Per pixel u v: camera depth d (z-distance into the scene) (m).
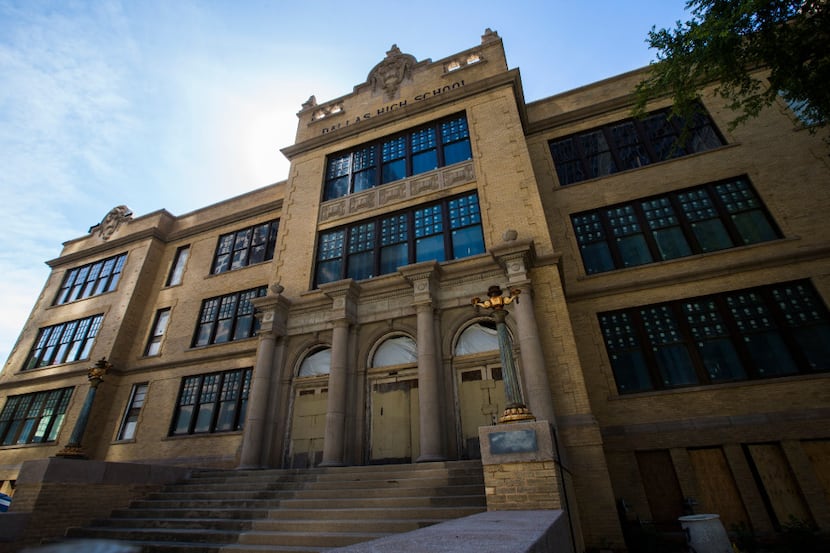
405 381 12.38
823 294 11.44
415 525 6.69
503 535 3.08
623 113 16.66
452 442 10.91
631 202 14.98
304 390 13.45
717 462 10.78
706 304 12.59
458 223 14.27
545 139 17.39
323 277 15.46
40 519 8.67
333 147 18.33
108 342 19.91
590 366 12.89
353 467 9.90
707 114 15.35
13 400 20.78
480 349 11.91
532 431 6.45
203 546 7.11
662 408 11.66
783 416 10.49
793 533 9.04
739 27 9.20
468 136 15.86
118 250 23.61
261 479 10.62
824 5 8.70
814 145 13.36
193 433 16.73
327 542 6.61
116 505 10.09
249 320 18.67
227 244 21.80
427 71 18.27
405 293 13.13
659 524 10.43
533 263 12.11
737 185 13.88
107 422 18.42
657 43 10.52
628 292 13.49
